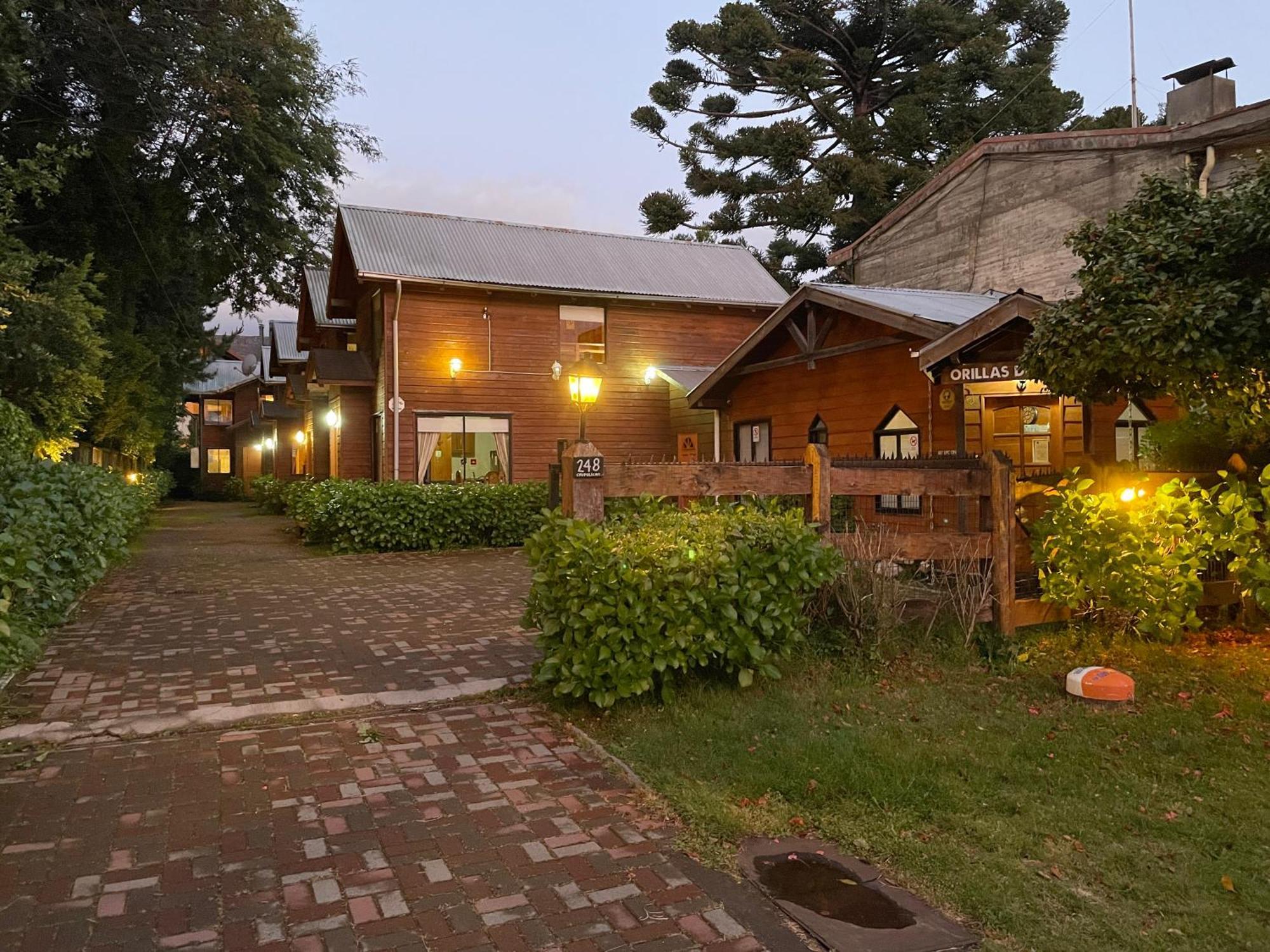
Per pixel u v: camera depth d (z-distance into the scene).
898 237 20.16
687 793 3.90
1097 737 4.56
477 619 8.16
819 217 34.75
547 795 3.99
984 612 6.07
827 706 5.01
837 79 38.62
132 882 3.17
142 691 5.64
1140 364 5.85
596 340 21.47
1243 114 13.21
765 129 36.47
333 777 4.20
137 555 13.99
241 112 17.25
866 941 2.80
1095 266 6.54
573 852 3.44
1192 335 5.41
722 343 22.83
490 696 5.56
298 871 3.26
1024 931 2.87
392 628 7.73
